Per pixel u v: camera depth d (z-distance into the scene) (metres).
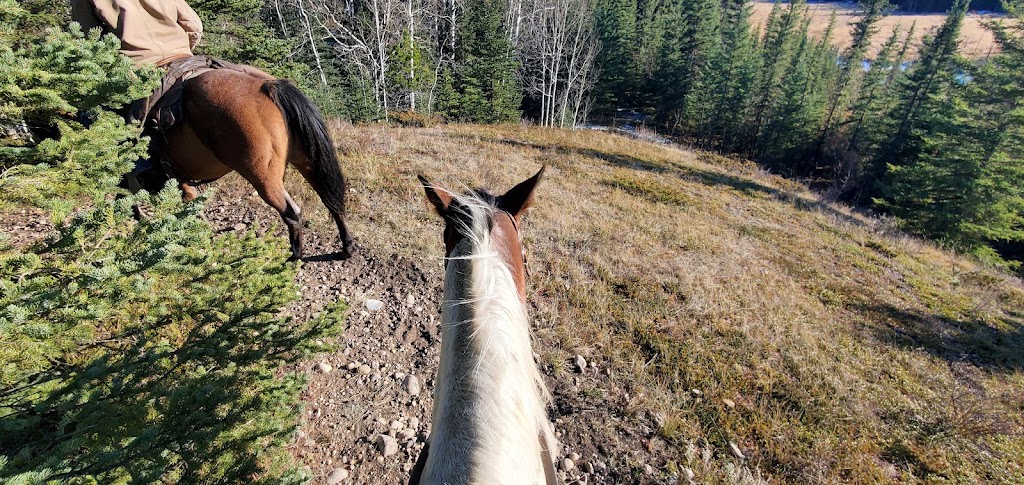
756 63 41.28
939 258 9.91
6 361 1.53
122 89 1.91
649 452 3.15
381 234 5.05
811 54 48.03
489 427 1.05
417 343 3.76
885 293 6.74
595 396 3.50
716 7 49.69
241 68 3.73
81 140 1.82
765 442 3.36
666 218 7.54
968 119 23.61
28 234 3.96
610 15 44.62
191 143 3.51
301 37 24.19
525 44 37.94
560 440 3.16
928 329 5.88
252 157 3.47
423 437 3.01
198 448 1.73
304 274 4.32
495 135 13.07
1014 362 5.52
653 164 12.41
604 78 45.59
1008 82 23.00
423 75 28.70
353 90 22.30
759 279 6.03
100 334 2.37
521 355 1.18
